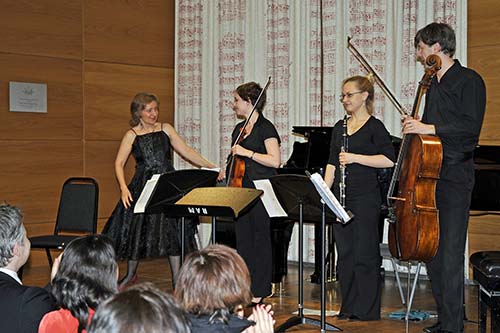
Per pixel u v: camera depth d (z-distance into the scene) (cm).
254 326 254
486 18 723
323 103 827
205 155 925
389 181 581
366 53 791
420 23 754
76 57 830
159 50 919
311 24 829
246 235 563
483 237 728
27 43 785
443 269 472
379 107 781
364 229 527
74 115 830
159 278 744
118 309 151
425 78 476
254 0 877
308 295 651
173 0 932
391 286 704
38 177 798
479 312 478
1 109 766
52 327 265
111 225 646
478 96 464
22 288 279
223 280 235
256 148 555
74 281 262
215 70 913
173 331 153
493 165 585
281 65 856
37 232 799
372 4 787
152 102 648
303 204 473
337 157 538
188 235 648
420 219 466
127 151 647
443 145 471
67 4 820
